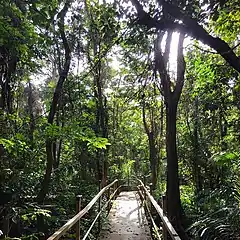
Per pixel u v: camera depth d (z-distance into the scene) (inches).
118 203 508.4
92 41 429.7
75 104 458.3
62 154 567.2
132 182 989.8
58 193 387.2
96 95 582.6
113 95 738.2
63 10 324.8
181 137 530.3
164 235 195.5
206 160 460.1
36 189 341.7
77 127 313.7
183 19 161.6
